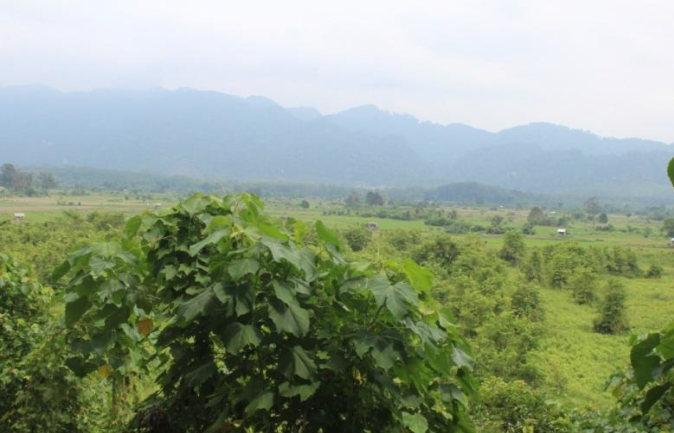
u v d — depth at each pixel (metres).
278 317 2.58
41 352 3.90
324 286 2.94
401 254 35.97
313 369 2.62
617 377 4.67
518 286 24.23
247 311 2.59
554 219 95.69
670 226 75.06
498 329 16.97
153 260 3.21
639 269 41.34
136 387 4.10
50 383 3.94
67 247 24.02
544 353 18.19
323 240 3.00
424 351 2.74
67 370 4.06
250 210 3.26
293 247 2.82
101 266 2.97
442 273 30.14
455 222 77.81
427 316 2.88
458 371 2.99
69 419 4.20
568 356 18.83
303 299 2.85
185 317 2.63
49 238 28.38
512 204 177.88
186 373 2.89
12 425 4.08
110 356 3.44
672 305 28.19
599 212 122.75
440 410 3.12
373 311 2.83
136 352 3.55
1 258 4.69
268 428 2.81
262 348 2.79
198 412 2.93
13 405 4.08
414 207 117.31
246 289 2.64
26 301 4.65
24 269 4.83
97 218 35.22
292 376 2.59
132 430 3.12
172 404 2.98
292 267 2.85
